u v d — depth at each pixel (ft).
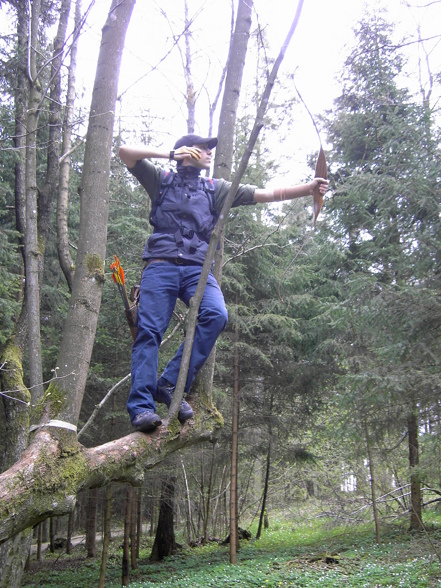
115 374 43.80
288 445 56.24
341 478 72.02
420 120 31.60
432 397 30.68
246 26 10.64
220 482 77.71
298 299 48.08
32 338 10.91
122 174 31.50
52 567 48.80
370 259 44.57
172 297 9.36
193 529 68.33
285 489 90.07
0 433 37.58
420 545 39.86
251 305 49.39
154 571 45.91
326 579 33.14
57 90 25.63
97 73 9.11
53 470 6.91
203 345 9.09
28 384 40.04
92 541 56.29
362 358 43.86
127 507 42.42
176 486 54.80
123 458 7.84
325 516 57.72
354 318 34.40
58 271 45.09
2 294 34.88
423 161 31.09
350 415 35.29
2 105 29.81
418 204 29.99
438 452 34.19
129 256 37.42
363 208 41.37
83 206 8.71
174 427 8.66
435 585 28.14
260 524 60.95
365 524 55.11
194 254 9.39
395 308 30.35
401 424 37.55
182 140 9.95
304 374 50.78
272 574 36.55
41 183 39.96
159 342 9.22
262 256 46.14
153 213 9.61
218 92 21.22
